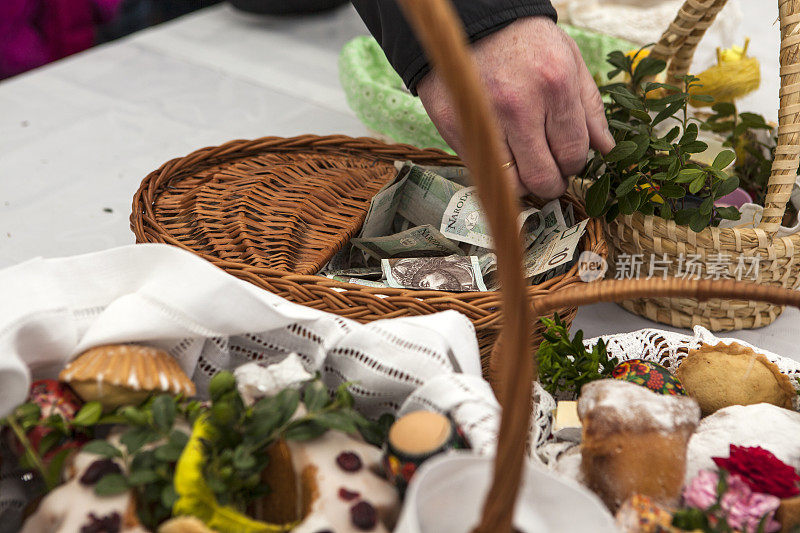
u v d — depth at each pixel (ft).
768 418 1.72
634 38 3.93
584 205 2.61
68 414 1.53
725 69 3.15
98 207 3.19
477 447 1.43
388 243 2.53
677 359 2.07
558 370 1.92
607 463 1.52
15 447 1.51
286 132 3.79
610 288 1.57
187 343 1.71
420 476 1.17
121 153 3.56
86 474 1.36
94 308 1.72
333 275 2.40
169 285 1.68
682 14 2.74
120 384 1.50
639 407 1.56
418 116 3.23
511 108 2.42
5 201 3.17
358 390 1.74
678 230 2.43
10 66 4.94
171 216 2.55
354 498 1.36
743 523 1.43
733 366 1.89
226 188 2.68
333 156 3.00
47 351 1.63
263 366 1.81
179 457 1.39
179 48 4.54
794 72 2.29
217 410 1.37
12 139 3.59
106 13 5.18
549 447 1.75
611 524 1.23
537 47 2.42
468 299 2.06
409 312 2.02
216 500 1.33
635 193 2.43
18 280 1.61
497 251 0.96
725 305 2.56
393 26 2.58
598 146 2.64
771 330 2.65
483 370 2.16
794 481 1.49
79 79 4.17
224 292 1.67
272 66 4.41
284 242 2.40
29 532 1.34
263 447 1.43
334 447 1.47
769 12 4.98
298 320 1.75
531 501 1.28
